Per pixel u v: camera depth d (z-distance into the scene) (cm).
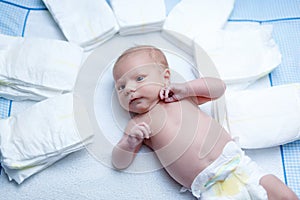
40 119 120
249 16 151
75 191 119
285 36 146
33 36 142
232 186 111
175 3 153
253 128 122
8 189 118
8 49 131
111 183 121
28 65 128
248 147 122
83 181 121
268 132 122
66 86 129
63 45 134
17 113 128
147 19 141
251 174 111
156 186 121
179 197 120
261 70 134
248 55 135
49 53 131
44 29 144
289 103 125
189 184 116
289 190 108
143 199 119
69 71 130
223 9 146
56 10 141
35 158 116
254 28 147
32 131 117
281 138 122
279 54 137
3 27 142
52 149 116
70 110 122
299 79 138
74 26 140
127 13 142
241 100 126
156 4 144
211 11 145
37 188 119
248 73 132
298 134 122
